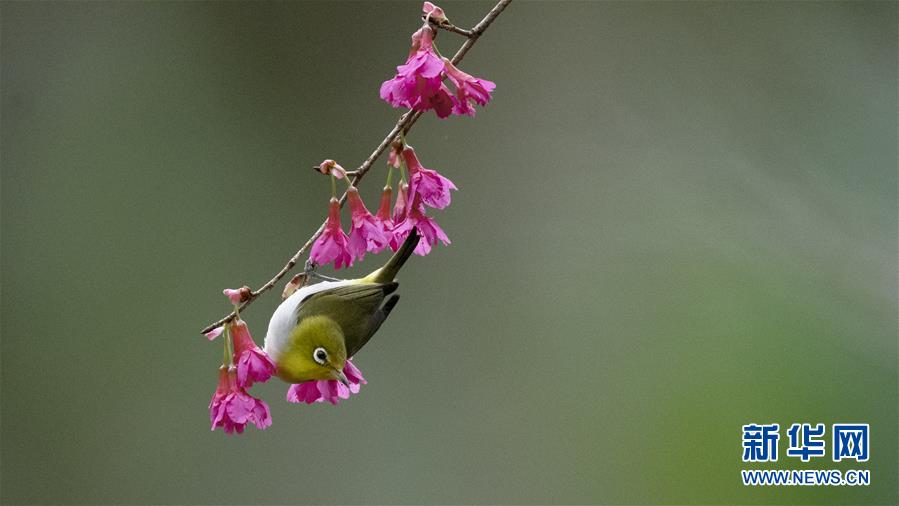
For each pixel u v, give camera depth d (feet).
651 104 42.09
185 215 41.22
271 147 42.52
